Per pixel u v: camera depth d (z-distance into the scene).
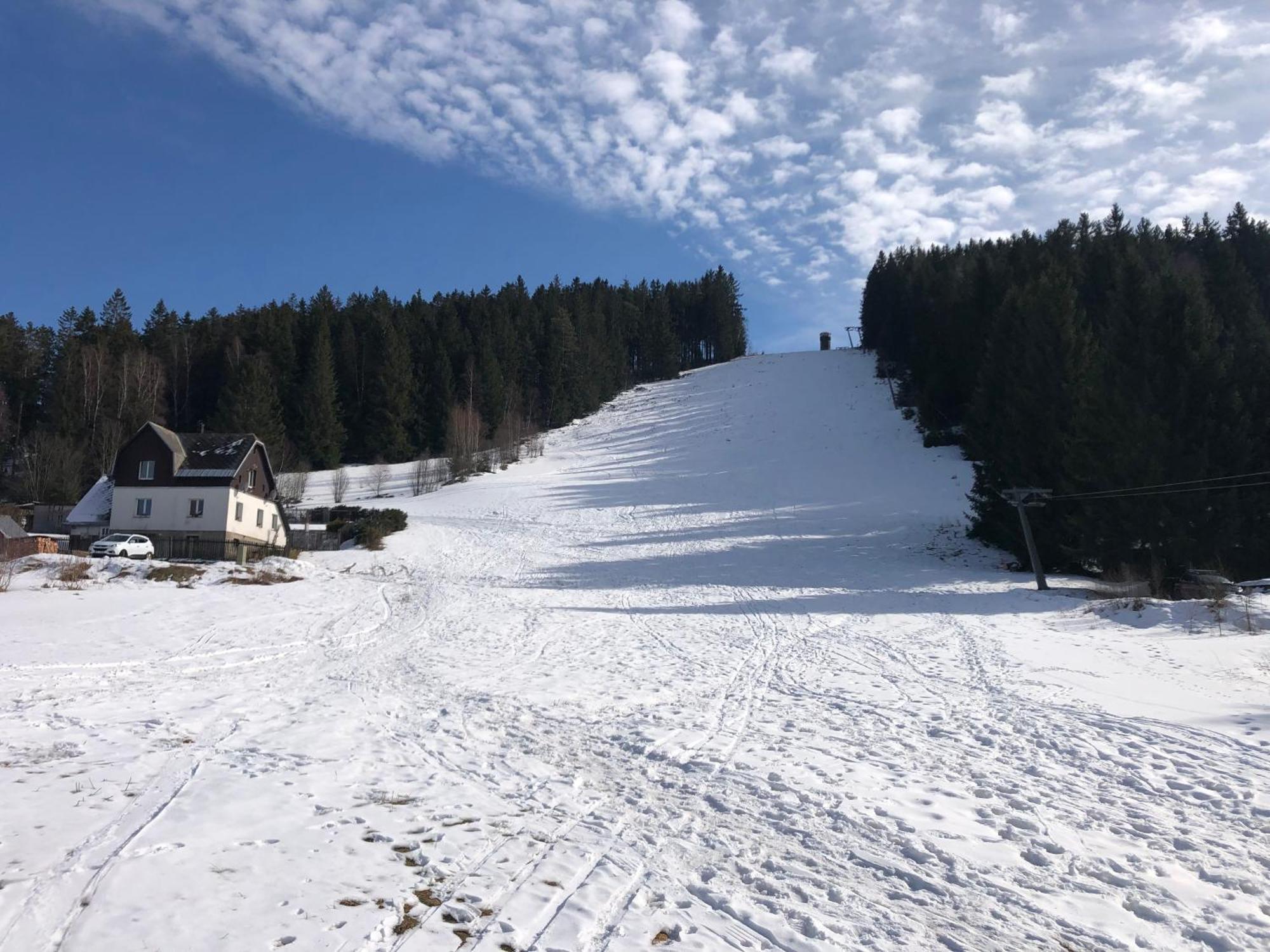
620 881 4.82
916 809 6.41
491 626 20.22
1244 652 13.64
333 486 62.62
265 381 67.06
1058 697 10.94
